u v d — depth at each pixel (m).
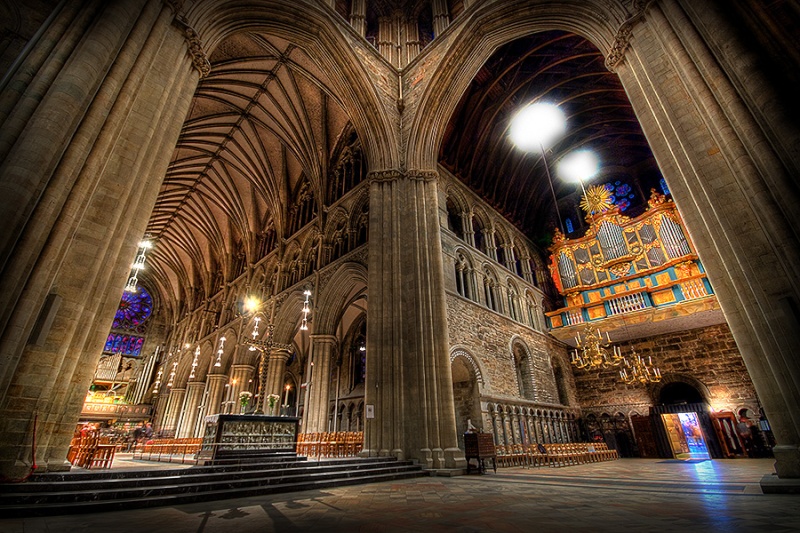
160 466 9.66
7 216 5.23
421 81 17.47
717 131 7.12
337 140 23.17
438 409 11.77
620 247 20.95
